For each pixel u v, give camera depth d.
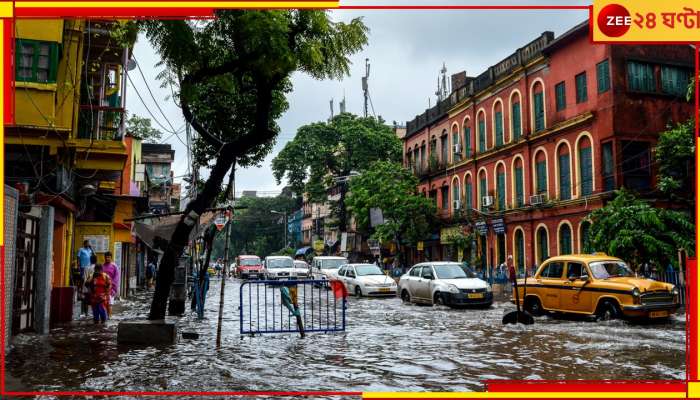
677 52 24.44
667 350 9.62
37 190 13.77
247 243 94.62
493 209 32.53
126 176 27.38
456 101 37.56
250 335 11.84
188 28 10.68
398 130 59.56
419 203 37.44
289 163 49.25
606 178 23.67
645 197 22.66
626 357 8.98
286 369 8.06
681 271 17.27
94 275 13.73
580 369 8.05
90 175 17.33
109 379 7.28
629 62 23.69
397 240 38.81
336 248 65.69
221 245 108.06
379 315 16.36
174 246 11.28
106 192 21.91
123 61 15.88
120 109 15.52
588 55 24.83
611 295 13.34
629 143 23.23
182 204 29.89
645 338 11.09
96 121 15.49
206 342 10.78
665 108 23.91
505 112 31.73
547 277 15.41
